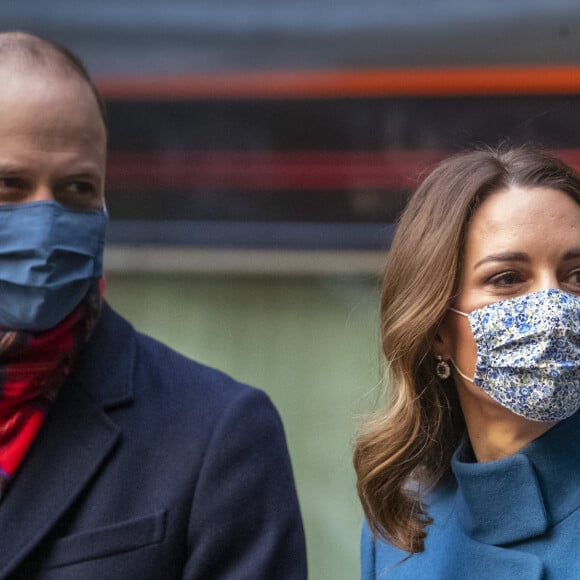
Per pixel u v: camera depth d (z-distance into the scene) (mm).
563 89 14281
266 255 15008
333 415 15023
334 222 14852
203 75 14945
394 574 8250
